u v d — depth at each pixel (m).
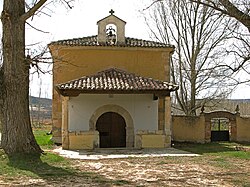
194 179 11.89
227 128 28.70
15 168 13.25
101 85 20.83
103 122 22.53
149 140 20.86
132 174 12.74
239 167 14.32
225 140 26.75
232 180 11.74
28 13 15.45
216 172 13.17
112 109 22.38
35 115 44.19
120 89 20.48
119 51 23.75
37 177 11.92
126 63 23.77
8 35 15.57
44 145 21.81
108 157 16.91
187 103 31.64
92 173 12.83
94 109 22.20
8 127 15.66
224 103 35.81
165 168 14.03
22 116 15.71
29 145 15.75
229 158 16.83
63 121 20.23
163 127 23.09
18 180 11.46
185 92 31.78
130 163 15.23
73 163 15.03
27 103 15.95
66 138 20.11
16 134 15.55
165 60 24.00
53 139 22.73
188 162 15.53
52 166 14.02
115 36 24.66
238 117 26.78
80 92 20.33
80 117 22.06
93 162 15.41
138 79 22.28
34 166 13.80
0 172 12.59
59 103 23.00
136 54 23.86
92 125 22.09
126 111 22.41
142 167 14.24
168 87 20.98
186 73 31.33
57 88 20.42
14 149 15.43
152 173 12.95
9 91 15.65
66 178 11.84
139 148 20.59
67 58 23.27
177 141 26.19
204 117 25.62
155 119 22.52
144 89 20.66
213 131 26.56
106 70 23.47
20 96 15.70
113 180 11.61
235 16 12.52
